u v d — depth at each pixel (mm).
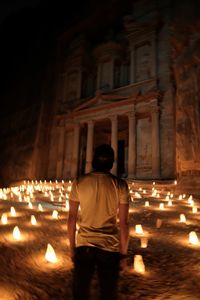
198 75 15367
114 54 31938
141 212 9930
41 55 38000
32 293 3520
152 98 25500
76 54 34906
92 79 34812
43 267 4445
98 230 2963
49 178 32219
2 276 3959
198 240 6410
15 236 5918
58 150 32500
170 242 6293
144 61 28672
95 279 3783
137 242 6125
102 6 33562
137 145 26391
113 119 27844
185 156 15211
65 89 35531
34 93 36000
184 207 11195
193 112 15180
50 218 8320
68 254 5125
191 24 14047
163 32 27906
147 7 29891
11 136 36656
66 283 3865
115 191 3064
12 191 17094
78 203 3184
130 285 3844
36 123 33250
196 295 3660
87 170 28328
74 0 36969
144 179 23375
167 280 4129
